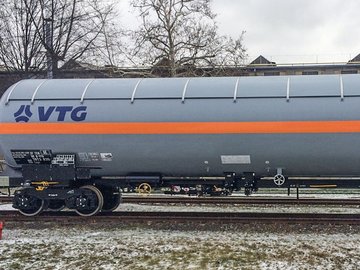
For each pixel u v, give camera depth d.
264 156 10.52
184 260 8.00
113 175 11.66
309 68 53.16
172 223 11.28
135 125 10.76
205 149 10.63
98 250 8.78
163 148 10.78
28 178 11.52
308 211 13.34
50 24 32.28
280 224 10.98
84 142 11.03
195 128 10.52
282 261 7.88
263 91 10.56
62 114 11.09
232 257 8.14
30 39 32.62
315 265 7.63
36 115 11.18
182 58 33.66
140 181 11.41
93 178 11.89
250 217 11.52
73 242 9.50
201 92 10.80
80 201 11.58
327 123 10.06
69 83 11.69
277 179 10.72
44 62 32.59
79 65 34.09
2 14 31.81
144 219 11.45
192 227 10.95
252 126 10.31
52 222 11.56
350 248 8.75
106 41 33.84
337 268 7.45
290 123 10.20
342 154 10.18
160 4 33.16
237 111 10.44
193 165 10.98
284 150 10.35
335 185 11.08
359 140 9.98
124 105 10.93
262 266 7.60
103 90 11.27
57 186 11.59
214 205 14.66
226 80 11.10
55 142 11.14
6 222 11.58
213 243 9.21
